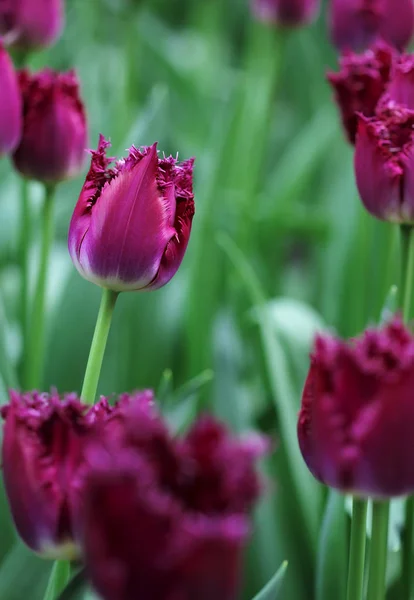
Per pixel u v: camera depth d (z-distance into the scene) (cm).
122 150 159
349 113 133
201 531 94
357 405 104
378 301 153
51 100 136
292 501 140
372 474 105
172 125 264
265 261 232
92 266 115
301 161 238
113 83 278
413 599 131
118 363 156
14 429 104
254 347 178
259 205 225
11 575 121
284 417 139
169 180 115
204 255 175
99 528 95
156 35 320
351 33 164
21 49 153
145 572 95
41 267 143
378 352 105
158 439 97
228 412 147
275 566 137
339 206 198
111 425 104
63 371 151
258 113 252
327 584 127
